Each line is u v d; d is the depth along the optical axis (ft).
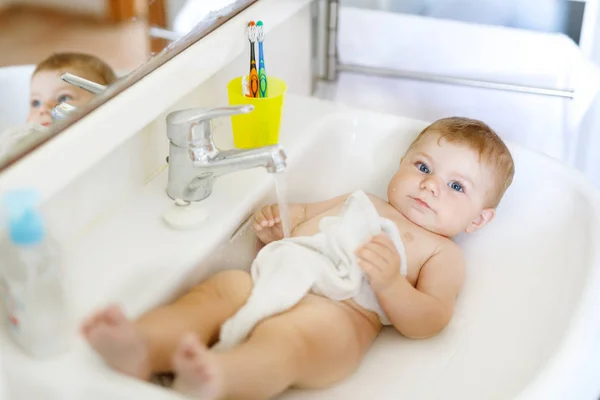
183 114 2.98
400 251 3.53
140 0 3.84
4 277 2.31
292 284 3.13
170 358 2.67
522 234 3.73
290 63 4.96
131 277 2.83
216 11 3.76
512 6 5.81
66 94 2.98
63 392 2.37
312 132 3.98
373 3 5.93
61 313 2.39
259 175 3.57
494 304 3.44
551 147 5.30
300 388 3.07
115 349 2.33
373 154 4.18
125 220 3.15
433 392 3.01
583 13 5.68
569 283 3.15
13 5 3.78
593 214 3.37
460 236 3.89
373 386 3.11
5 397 2.45
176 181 3.16
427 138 3.84
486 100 5.34
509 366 2.94
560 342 2.73
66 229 2.96
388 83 5.53
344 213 3.61
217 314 2.93
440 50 5.30
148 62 3.21
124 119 2.88
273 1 4.02
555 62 5.08
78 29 3.55
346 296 3.24
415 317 3.24
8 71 3.15
